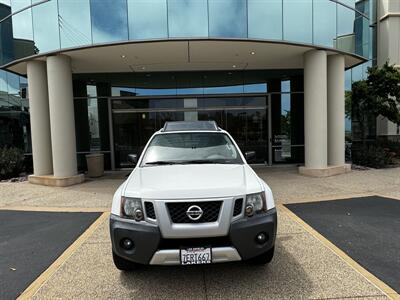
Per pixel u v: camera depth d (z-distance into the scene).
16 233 5.73
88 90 13.80
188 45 9.77
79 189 9.62
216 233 3.32
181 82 13.91
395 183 9.32
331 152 11.77
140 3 9.18
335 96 11.60
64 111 10.42
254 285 3.61
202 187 3.48
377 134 15.99
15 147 13.29
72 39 9.66
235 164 4.51
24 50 10.60
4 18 11.23
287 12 9.73
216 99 14.02
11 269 4.21
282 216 6.27
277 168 13.10
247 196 3.49
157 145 5.07
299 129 14.19
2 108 13.85
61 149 10.41
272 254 3.86
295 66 13.23
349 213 6.41
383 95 13.23
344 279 3.71
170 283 3.71
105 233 5.55
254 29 9.41
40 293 3.57
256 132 14.16
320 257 4.31
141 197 3.46
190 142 5.10
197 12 9.18
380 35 16.73
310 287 3.55
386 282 3.63
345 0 11.11
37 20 10.15
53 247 4.97
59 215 6.84
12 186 10.35
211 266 4.09
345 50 11.20
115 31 9.27
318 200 7.54
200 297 3.41
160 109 13.95
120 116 13.97
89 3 9.40
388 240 4.90
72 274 4.00
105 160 13.93
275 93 14.02
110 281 3.79
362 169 12.23
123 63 11.84
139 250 3.39
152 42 9.32
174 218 3.37
